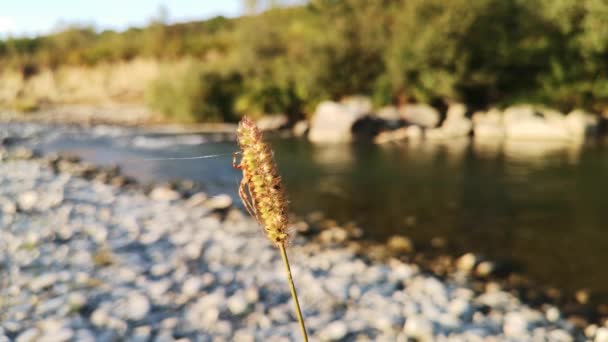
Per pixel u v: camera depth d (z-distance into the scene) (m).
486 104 30.98
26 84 59.75
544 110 27.67
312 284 7.01
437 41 29.27
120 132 29.09
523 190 13.22
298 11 41.84
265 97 33.72
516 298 6.77
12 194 12.59
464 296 6.81
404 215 11.12
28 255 8.05
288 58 36.75
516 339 5.64
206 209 11.44
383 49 32.28
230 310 6.23
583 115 25.38
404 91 31.42
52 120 36.66
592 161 17.41
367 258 8.40
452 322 5.96
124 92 53.22
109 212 11.04
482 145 22.92
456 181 14.62
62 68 59.84
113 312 6.10
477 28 30.52
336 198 12.80
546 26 31.33
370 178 15.30
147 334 5.58
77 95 55.78
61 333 5.45
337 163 18.20
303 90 32.97
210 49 52.50
